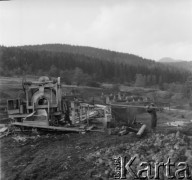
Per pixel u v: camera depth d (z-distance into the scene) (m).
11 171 12.41
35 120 18.84
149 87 88.06
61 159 13.51
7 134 18.27
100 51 165.12
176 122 30.08
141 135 16.36
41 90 20.61
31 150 15.12
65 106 21.22
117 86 76.25
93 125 19.97
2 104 34.03
